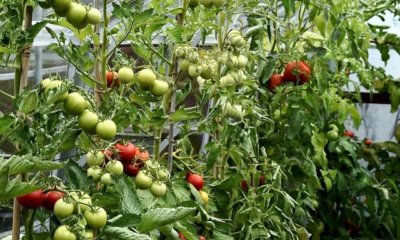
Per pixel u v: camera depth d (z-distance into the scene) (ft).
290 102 11.38
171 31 7.91
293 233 9.98
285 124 11.39
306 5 11.34
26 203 5.69
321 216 16.44
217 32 10.14
